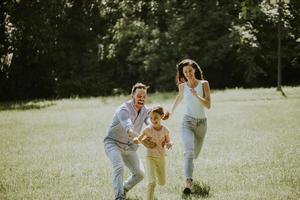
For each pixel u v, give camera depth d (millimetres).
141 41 33250
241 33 31734
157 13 34156
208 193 7207
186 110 7801
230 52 33188
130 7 34656
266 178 7969
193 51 32844
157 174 6719
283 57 32844
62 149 11539
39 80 34781
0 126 16266
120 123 6746
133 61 33938
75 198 7121
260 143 11297
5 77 33812
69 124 16375
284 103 20172
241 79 34938
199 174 8414
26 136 13859
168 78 32156
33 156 10719
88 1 35344
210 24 32438
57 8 33094
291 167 8773
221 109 19000
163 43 32906
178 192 7363
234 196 6930
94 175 8648
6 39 32938
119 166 6602
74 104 23812
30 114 20094
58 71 34906
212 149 10734
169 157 10109
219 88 35219
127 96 28312
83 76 35062
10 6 32438
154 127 6504
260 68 32156
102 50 34781
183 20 32719
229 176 8203
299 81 35281
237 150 10531
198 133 7824
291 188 7320
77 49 35406
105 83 34906
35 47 32875
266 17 31797
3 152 11344
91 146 11883
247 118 16016
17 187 7910
